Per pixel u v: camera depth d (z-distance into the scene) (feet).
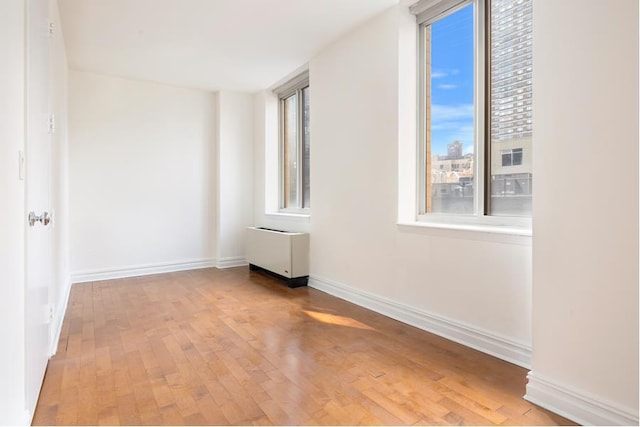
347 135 12.19
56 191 9.63
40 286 6.47
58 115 10.25
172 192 17.04
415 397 6.39
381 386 6.76
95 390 6.64
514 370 7.36
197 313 11.01
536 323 6.17
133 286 14.30
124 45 12.54
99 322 10.24
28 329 5.28
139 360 7.86
